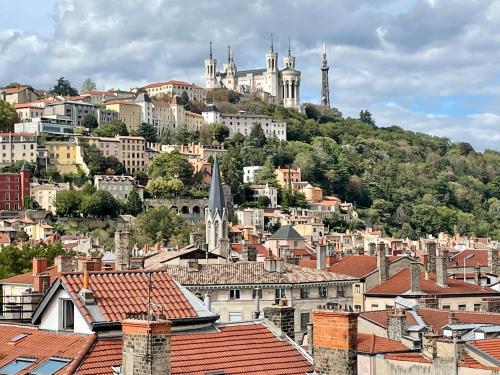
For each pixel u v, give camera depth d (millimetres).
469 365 64250
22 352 53656
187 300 57250
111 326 52062
